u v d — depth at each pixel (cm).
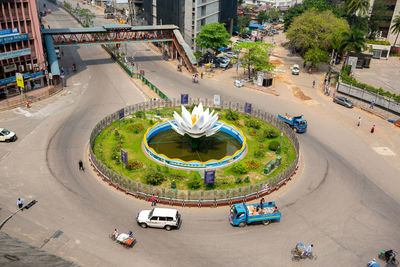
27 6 6838
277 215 3862
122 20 14875
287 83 8900
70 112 6581
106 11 17675
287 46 12950
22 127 5900
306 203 4309
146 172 4738
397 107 7038
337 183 4759
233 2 12675
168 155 5322
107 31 9219
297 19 10112
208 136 5694
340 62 10956
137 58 10531
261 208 3834
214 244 3575
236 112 6650
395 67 10738
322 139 6009
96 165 4762
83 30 9012
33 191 4272
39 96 7094
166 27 9850
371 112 7200
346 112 7206
